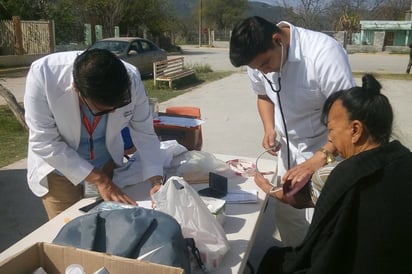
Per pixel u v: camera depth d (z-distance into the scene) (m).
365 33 32.91
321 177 1.75
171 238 1.44
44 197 2.40
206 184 2.45
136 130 2.37
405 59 23.53
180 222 1.69
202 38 42.00
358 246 1.43
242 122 7.57
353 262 1.45
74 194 2.36
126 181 2.40
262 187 2.26
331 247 1.44
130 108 2.23
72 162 2.14
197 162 2.50
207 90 11.27
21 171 4.97
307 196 1.96
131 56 12.97
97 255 1.35
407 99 9.92
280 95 2.49
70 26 20.91
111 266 1.34
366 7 41.69
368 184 1.41
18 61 16.12
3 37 16.92
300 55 2.31
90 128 2.24
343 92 1.65
